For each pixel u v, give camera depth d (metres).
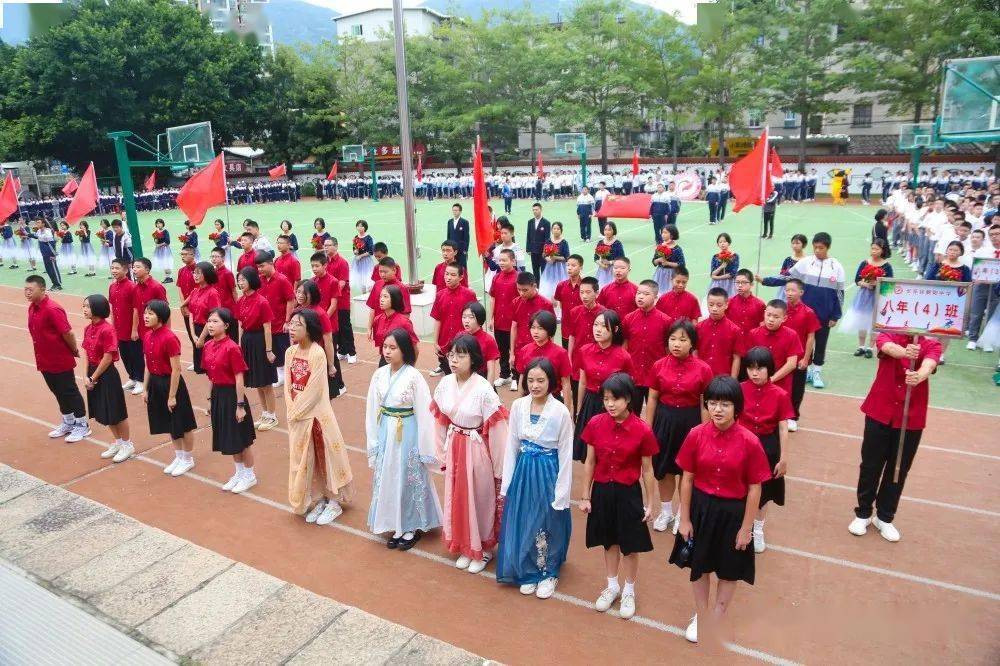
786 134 43.00
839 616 4.91
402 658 4.39
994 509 6.30
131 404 9.77
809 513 6.33
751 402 5.47
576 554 5.84
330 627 4.73
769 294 14.97
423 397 5.86
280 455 7.96
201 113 41.69
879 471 5.85
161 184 43.25
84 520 6.29
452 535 5.61
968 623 4.81
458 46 44.66
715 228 24.52
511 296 9.25
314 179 49.75
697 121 38.06
